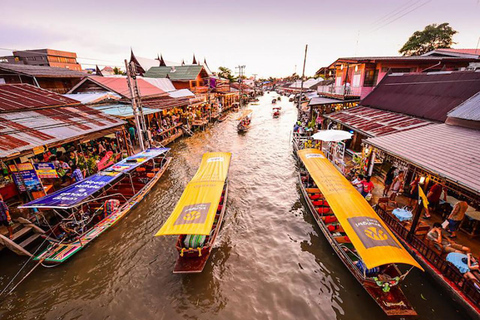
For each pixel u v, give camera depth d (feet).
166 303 26.16
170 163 65.26
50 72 77.10
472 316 21.42
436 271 24.90
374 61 69.51
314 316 24.62
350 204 30.86
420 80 51.75
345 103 75.31
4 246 30.04
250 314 24.98
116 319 24.48
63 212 36.96
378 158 46.75
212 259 32.17
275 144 85.66
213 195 35.32
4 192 33.91
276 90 390.83
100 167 46.91
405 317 23.36
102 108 63.05
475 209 30.07
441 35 104.99
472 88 38.58
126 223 38.88
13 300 25.99
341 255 29.37
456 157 26.89
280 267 30.83
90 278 28.99
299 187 51.90
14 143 32.86
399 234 30.32
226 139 92.22
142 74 145.38
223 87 176.04
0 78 68.95
